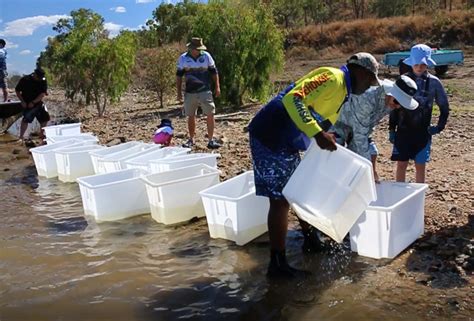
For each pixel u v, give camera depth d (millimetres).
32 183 8734
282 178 4672
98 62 15812
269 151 4660
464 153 8500
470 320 4004
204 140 10539
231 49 14766
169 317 4336
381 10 45094
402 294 4418
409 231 5207
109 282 4961
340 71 4531
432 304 4246
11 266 5379
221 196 5648
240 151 9477
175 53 17250
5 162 10508
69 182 8602
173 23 39312
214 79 9891
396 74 22125
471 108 12742
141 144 8805
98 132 12680
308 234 5324
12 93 19797
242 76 14969
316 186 4508
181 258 5410
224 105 15188
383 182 5641
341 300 4402
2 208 7340
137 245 5785
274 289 4668
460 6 41688
